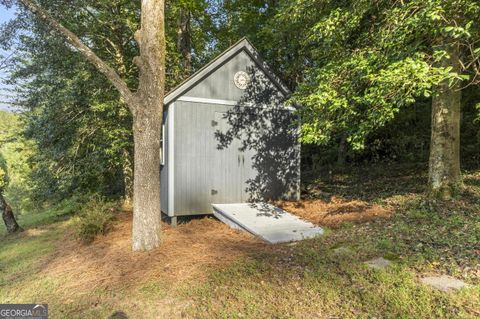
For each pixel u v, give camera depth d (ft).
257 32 39.09
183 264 14.85
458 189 20.11
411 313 9.25
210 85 24.77
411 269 11.78
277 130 27.84
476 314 8.80
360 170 39.91
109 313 11.60
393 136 40.60
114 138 29.17
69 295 13.56
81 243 21.25
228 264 14.37
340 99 16.72
